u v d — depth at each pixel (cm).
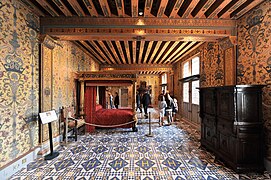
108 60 1009
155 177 311
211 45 560
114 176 314
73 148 464
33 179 303
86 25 427
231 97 338
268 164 337
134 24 430
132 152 434
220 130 382
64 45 555
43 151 409
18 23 344
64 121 509
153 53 809
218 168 346
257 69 368
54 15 416
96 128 702
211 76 561
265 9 345
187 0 378
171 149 455
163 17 431
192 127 733
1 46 299
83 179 303
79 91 695
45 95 433
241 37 419
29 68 380
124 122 672
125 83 669
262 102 357
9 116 317
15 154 332
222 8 376
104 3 358
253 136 326
